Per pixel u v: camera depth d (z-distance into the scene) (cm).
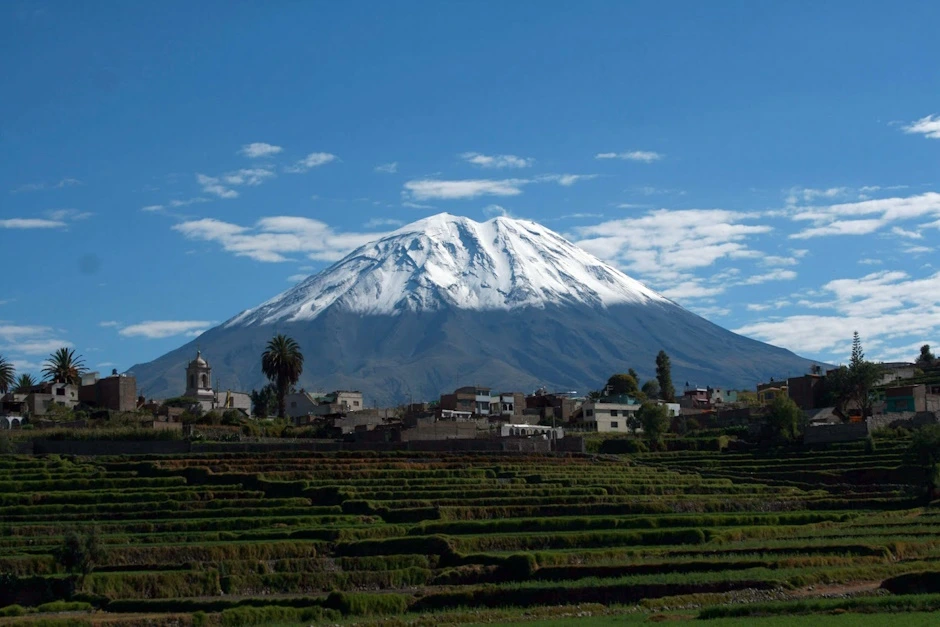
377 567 11812
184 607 10175
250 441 19938
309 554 12362
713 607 8688
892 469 17012
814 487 17225
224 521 13950
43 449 18200
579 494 16000
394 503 14962
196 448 18812
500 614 9256
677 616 8594
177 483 16288
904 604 8669
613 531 13000
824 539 12281
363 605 9844
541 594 9825
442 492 15638
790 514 14475
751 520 14162
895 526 13238
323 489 15600
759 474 18250
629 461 19538
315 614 9725
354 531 13138
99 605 10500
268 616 9656
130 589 10994
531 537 12662
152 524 13788
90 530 11462
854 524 13862
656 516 14138
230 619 9562
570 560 11381
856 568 10300
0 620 9475
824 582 9950
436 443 19775
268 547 12262
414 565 11819
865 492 16438
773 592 9544
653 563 10750
